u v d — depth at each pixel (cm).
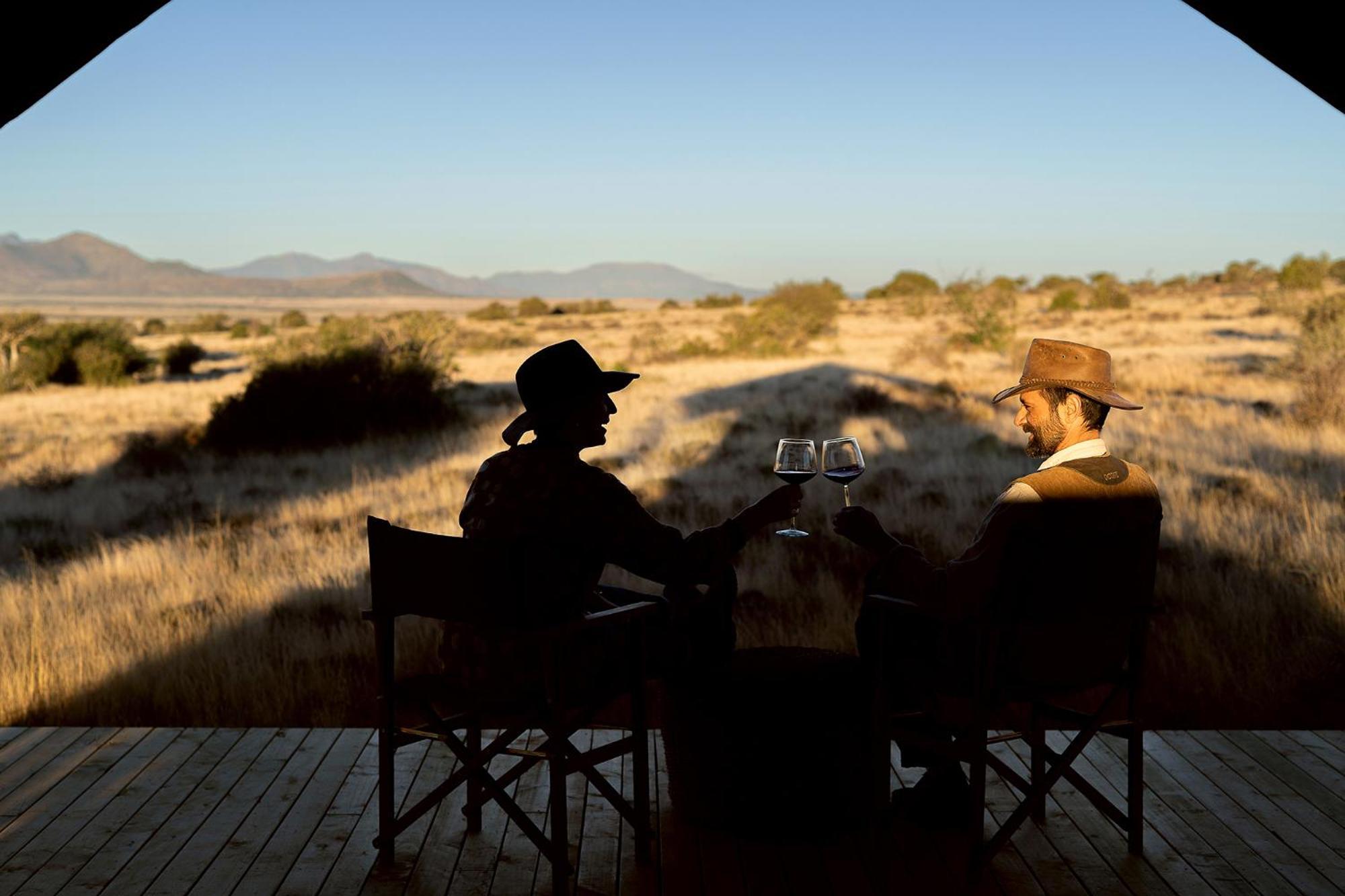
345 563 888
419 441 1670
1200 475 1104
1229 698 576
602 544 309
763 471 1238
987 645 301
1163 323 4112
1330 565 754
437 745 444
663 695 357
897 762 418
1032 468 1181
